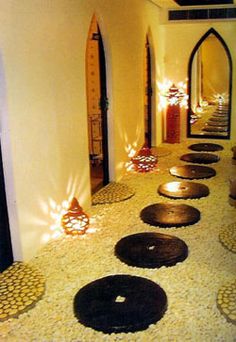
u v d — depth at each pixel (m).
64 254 3.21
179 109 7.23
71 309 2.50
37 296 2.61
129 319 2.34
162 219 3.78
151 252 3.13
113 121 4.89
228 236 3.40
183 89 7.38
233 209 4.07
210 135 7.45
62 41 3.48
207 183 4.93
